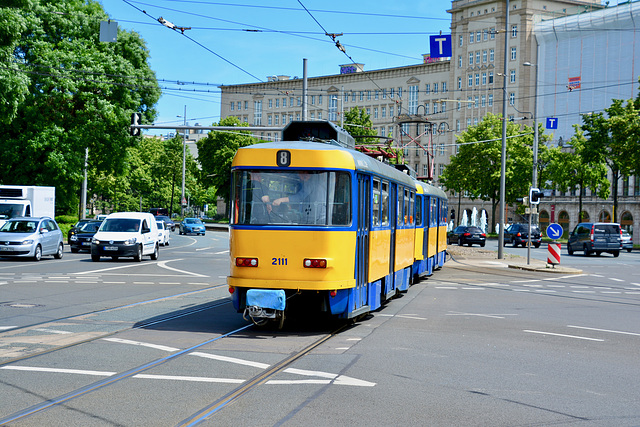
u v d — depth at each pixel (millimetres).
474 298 18281
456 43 107000
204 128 31328
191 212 123500
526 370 8930
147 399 7082
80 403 6898
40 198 37344
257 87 130375
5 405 6793
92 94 44906
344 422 6328
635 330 13023
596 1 102125
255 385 7770
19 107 43719
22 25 33438
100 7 49094
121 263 29328
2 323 12359
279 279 11508
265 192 11773
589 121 61875
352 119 77812
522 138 76750
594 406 7148
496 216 103188
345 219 11789
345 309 11836
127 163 50094
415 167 112000
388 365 9000
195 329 11938
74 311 14109
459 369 8859
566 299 18734
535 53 98125
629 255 48594
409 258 18219
